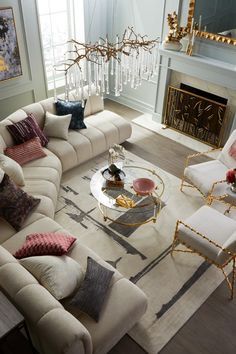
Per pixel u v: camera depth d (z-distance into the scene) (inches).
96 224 155.0
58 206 163.9
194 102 208.8
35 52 209.9
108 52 133.8
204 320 120.3
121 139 202.7
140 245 145.8
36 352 107.4
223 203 157.5
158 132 224.8
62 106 185.8
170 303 124.9
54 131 179.0
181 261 139.9
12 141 166.1
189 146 212.2
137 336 114.9
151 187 152.6
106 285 106.8
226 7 169.2
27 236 120.0
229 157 164.4
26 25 197.6
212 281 133.0
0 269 99.1
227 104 196.2
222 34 178.5
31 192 144.6
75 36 231.6
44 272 101.3
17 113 174.1
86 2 218.1
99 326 99.2
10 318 87.9
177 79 212.8
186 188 177.3
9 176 140.6
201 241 127.3
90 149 185.6
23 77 211.6
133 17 218.8
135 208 148.4
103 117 203.2
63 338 83.4
